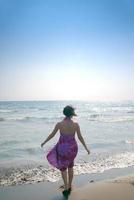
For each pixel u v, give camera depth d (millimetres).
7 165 7008
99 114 38219
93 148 9656
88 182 5492
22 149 9516
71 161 4984
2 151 9109
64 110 5199
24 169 6562
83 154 8461
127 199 3189
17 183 5449
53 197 4684
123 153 8711
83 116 33094
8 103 89938
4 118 27641
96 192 3455
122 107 66125
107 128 17328
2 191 4961
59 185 5336
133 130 16109
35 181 5590
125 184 3686
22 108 57656
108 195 3330
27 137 12766
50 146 10156
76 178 5781
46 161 7531
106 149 9484
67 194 4777
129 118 28891
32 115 35844
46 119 26906
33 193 4871
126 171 6422
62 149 4980
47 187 5211
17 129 16562
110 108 60844
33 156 8336
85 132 14773
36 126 18734
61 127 5086
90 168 6660
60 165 4941
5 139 12008
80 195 3461
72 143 5051
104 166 6895
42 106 69438
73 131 5098
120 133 14461
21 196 4707
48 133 14461
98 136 13055
